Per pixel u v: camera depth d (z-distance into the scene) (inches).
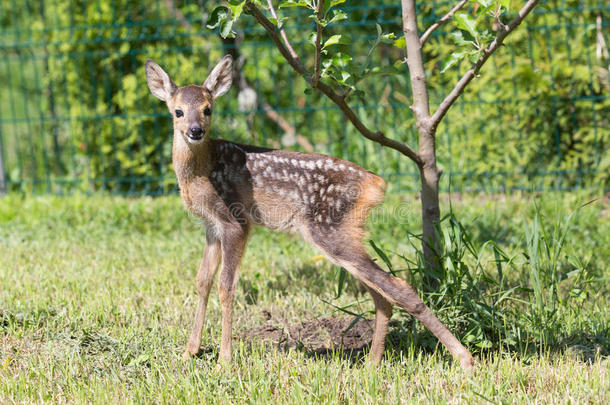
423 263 356.5
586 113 621.0
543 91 606.9
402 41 358.3
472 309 331.6
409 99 695.1
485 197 624.7
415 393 278.2
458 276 335.6
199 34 682.2
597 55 617.0
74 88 724.7
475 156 642.2
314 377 291.3
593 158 615.2
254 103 762.2
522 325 335.6
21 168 732.7
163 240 556.4
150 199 655.8
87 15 719.1
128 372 304.8
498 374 295.3
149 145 717.3
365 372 295.6
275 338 353.1
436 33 647.8
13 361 319.0
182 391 277.6
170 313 385.1
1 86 990.4
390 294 306.2
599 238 502.9
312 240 324.5
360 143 724.7
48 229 590.6
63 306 390.9
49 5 755.4
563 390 278.5
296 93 823.1
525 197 610.9
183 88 341.1
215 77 353.7
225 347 317.7
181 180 336.2
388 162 703.1
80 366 313.0
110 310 384.5
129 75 716.0
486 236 502.0
